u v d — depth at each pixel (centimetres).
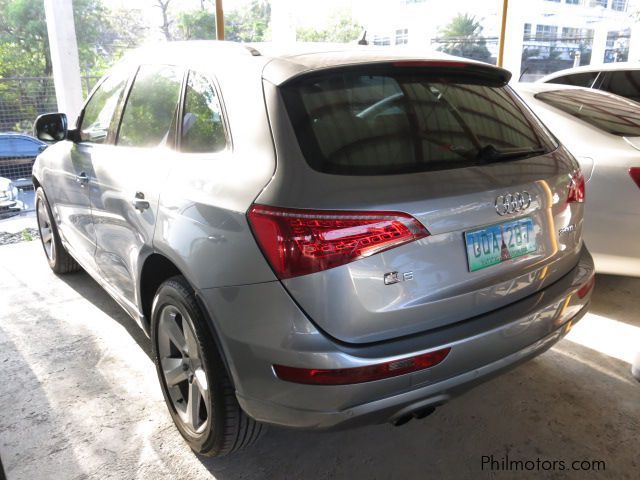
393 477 203
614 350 287
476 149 183
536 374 266
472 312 174
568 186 202
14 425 232
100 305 350
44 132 290
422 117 181
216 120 193
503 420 233
